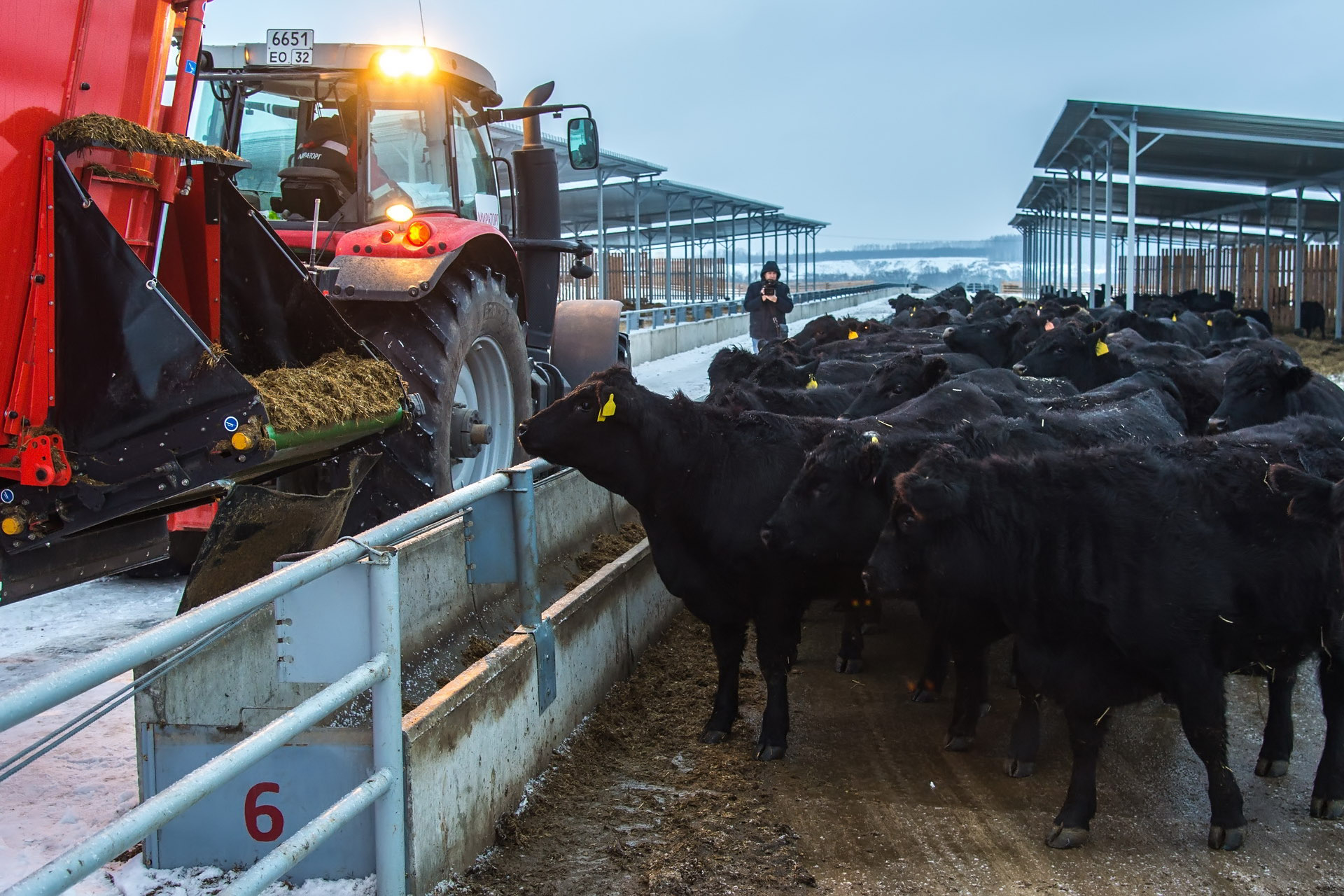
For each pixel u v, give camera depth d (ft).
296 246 24.30
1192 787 15.65
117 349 13.92
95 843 7.91
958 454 15.43
